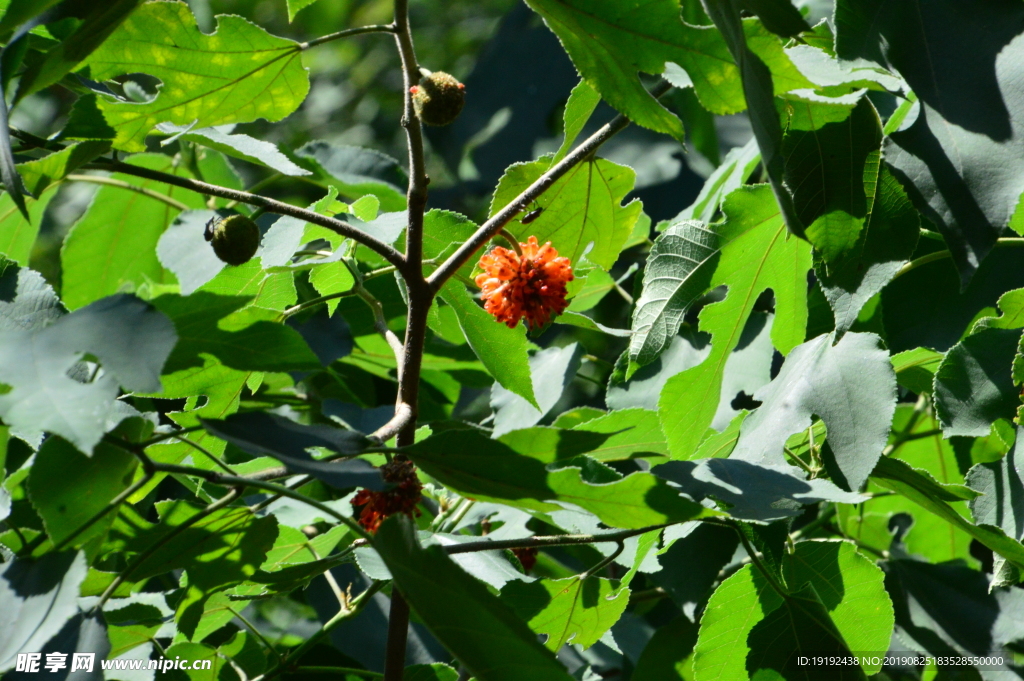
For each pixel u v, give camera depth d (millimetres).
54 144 1255
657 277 1292
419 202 1259
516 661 1185
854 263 1259
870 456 1246
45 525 1201
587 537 1258
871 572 1274
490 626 1180
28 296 1236
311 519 1327
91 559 1224
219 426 1198
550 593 1271
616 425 1290
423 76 1252
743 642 1271
